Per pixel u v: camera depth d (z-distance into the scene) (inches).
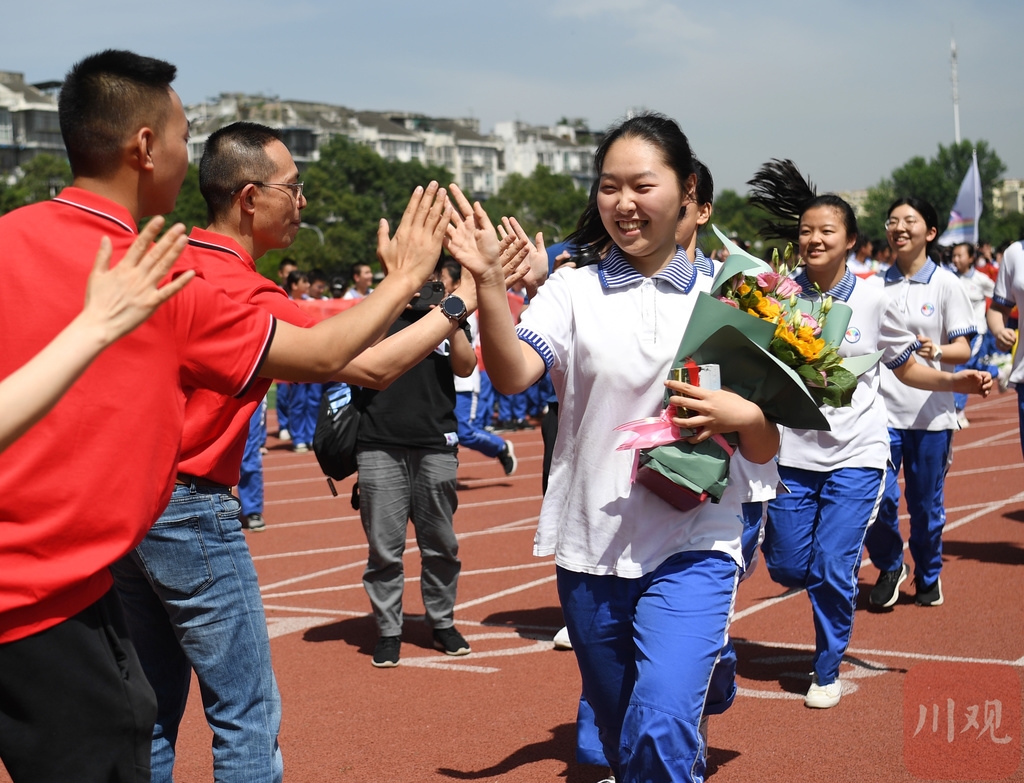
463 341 234.7
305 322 133.4
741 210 5861.2
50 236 102.7
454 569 246.1
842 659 222.5
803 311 143.5
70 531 97.7
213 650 126.7
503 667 234.2
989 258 886.4
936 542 264.8
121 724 100.6
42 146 4441.4
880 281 220.2
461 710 207.3
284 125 5073.8
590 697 137.4
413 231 119.5
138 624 133.6
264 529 408.2
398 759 183.5
